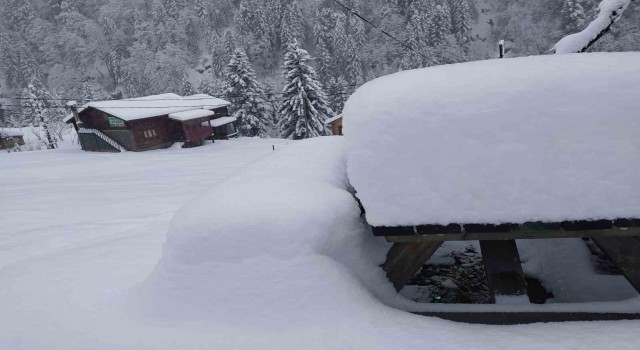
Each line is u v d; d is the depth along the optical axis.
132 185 16.84
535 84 2.24
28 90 63.22
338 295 2.46
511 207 2.16
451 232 2.26
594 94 2.15
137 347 2.43
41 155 32.78
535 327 2.29
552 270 3.40
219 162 24.97
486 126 2.24
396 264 2.86
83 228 8.20
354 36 79.56
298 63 38.56
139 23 98.88
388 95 2.51
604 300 3.03
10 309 3.22
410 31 72.00
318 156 3.90
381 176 2.36
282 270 2.52
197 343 2.37
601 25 4.71
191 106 37.66
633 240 2.41
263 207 2.66
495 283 2.62
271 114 48.31
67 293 3.39
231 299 2.55
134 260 4.16
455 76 2.48
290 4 87.38
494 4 82.75
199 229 2.66
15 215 11.26
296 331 2.34
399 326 2.34
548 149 2.15
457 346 2.16
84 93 72.31
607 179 2.07
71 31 101.31
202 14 96.12
